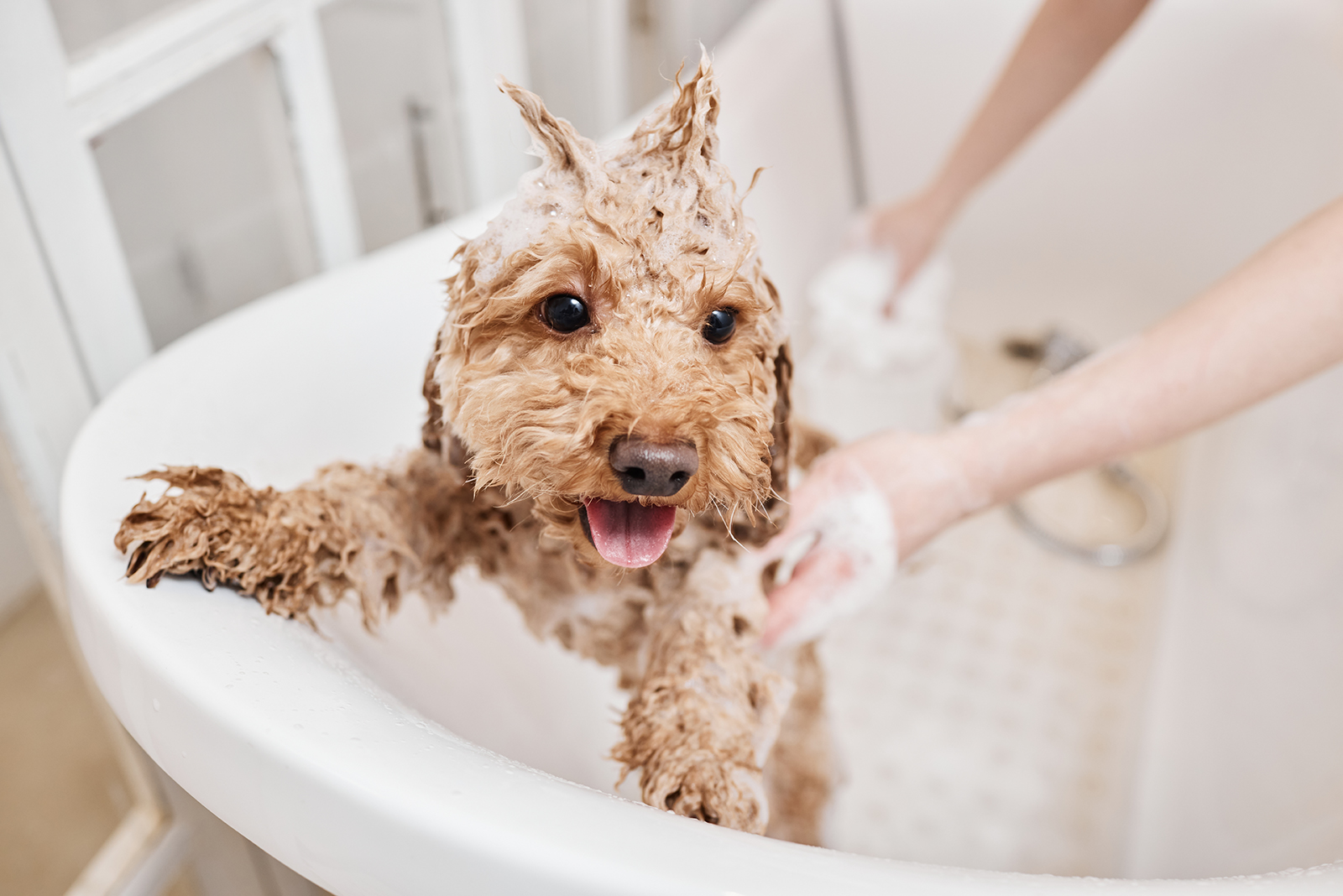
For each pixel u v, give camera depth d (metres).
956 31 1.81
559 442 0.51
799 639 0.81
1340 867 0.49
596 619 0.72
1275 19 1.65
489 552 0.70
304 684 0.52
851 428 1.53
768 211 1.43
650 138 0.55
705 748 0.56
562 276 0.54
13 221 0.75
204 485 0.59
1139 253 1.86
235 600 0.57
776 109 1.46
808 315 1.60
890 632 1.44
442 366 0.59
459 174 1.34
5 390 0.77
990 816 1.20
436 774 0.46
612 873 0.42
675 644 0.63
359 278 0.90
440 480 0.67
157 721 0.52
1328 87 1.53
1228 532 1.31
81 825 1.01
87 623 0.56
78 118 0.79
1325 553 1.04
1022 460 0.79
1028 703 1.34
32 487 0.82
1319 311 0.72
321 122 1.04
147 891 0.95
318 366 0.84
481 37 1.27
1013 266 1.93
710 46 1.81
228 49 0.92
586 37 1.57
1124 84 1.78
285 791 0.47
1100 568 1.52
